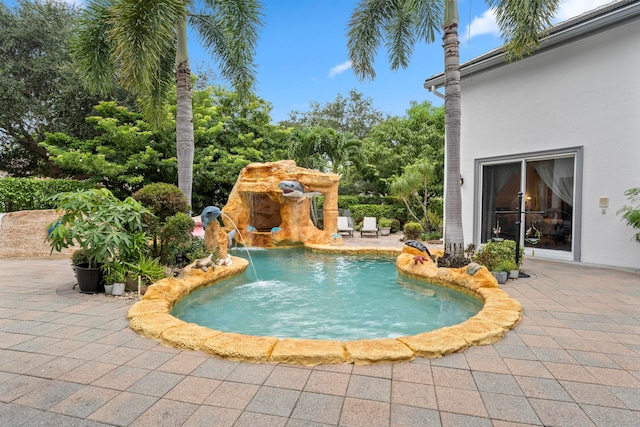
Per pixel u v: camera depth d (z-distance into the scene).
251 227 12.31
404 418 2.13
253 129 19.34
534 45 7.79
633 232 7.35
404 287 6.48
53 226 5.31
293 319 4.66
